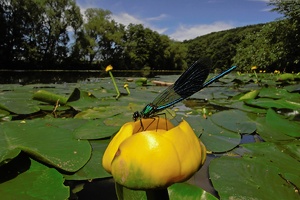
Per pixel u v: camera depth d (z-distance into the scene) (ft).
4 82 2.31
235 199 0.34
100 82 2.22
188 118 0.75
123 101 1.05
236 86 1.93
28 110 0.84
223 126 0.67
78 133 0.57
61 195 0.33
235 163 0.44
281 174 0.40
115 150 0.21
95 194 0.38
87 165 0.44
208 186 0.40
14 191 0.34
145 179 0.18
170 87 0.28
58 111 0.91
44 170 0.39
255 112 0.85
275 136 0.61
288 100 0.90
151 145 0.18
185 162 0.19
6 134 0.51
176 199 0.31
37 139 0.50
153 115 0.26
